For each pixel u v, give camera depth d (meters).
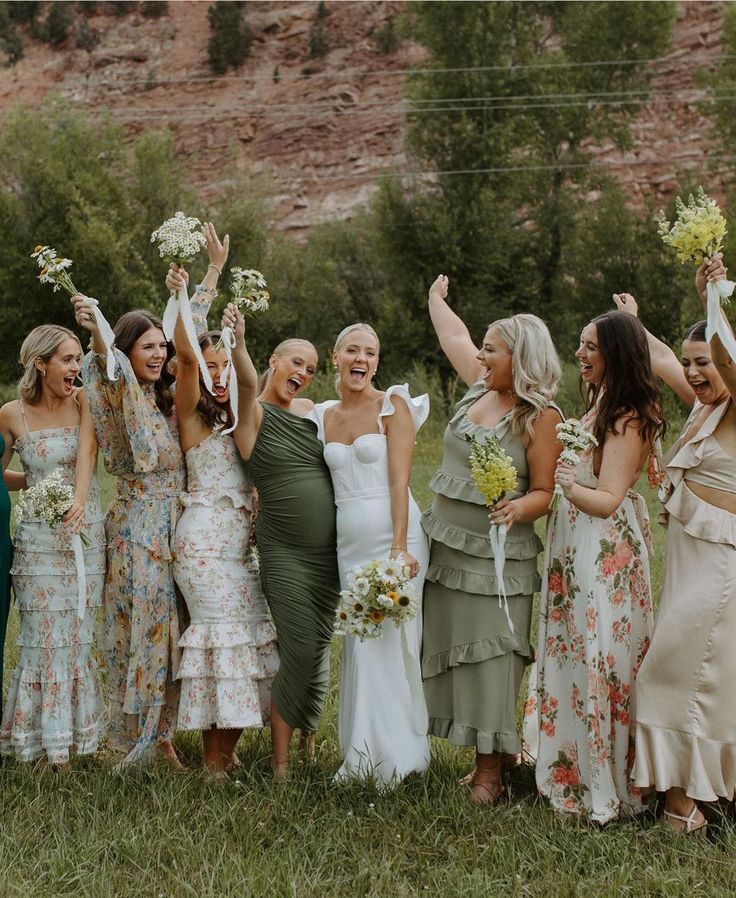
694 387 4.30
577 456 4.07
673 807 4.12
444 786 4.46
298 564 4.76
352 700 4.62
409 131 32.84
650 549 4.43
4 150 32.06
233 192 34.31
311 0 45.91
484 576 4.45
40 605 4.77
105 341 4.49
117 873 3.75
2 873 3.71
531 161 32.28
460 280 30.92
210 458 4.80
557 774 4.33
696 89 38.62
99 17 48.91
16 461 10.23
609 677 4.23
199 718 4.61
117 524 4.85
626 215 30.59
